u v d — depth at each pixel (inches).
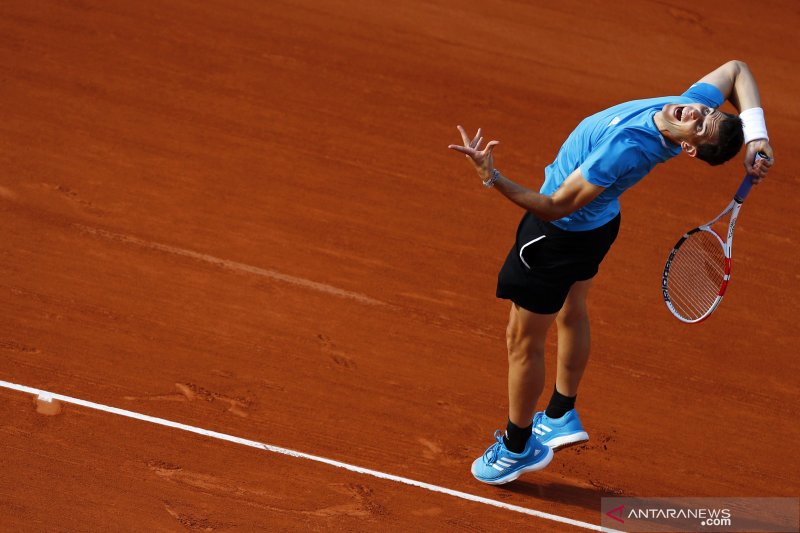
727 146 645.9
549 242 721.6
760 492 870.4
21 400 864.3
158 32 1459.2
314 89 1389.0
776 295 1119.6
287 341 969.5
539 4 1654.8
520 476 860.0
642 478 872.9
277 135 1284.4
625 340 1024.2
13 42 1393.9
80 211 1109.7
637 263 1134.4
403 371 951.0
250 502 800.9
